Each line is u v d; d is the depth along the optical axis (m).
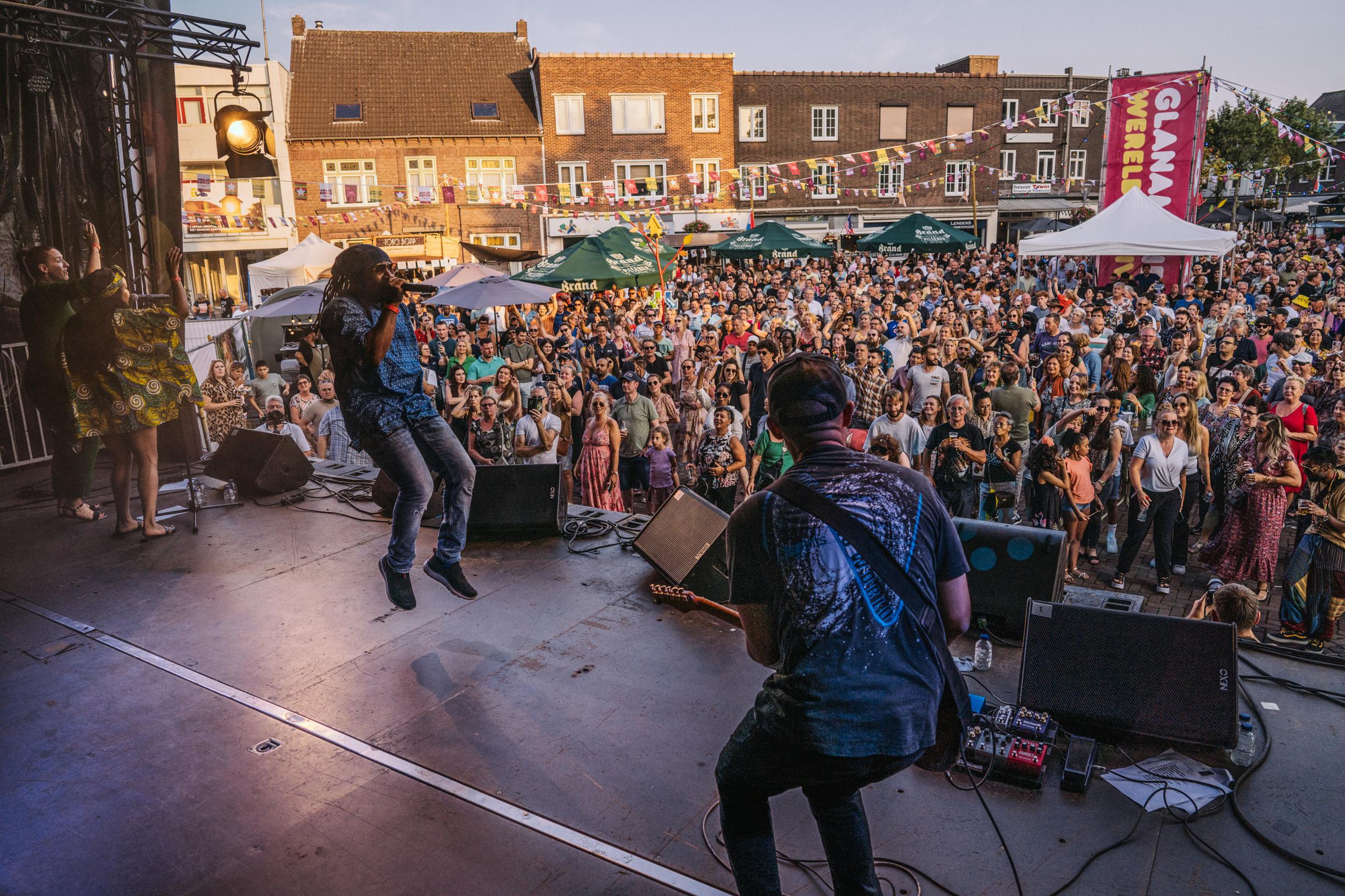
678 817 2.60
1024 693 3.17
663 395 9.06
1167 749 2.97
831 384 1.80
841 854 1.88
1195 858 2.46
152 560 4.69
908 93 33.41
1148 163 15.95
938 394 9.46
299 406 8.92
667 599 3.87
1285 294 14.41
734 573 1.81
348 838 2.53
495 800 2.69
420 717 3.15
